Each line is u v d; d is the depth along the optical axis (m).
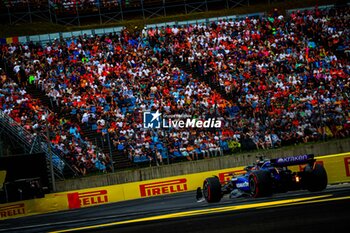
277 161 38.59
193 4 159.50
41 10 145.75
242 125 98.12
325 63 123.62
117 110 102.56
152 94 109.12
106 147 95.81
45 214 77.81
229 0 161.75
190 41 128.88
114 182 89.50
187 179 89.19
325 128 99.50
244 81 116.50
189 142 95.81
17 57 115.06
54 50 118.31
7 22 142.75
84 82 109.69
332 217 25.61
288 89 113.19
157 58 121.81
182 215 37.66
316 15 142.00
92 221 46.94
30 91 107.88
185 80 114.62
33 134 93.38
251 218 29.06
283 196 45.34
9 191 83.38
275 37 132.50
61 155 92.12
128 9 154.50
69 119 101.50
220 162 93.44
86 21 152.75
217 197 44.59
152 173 91.06
